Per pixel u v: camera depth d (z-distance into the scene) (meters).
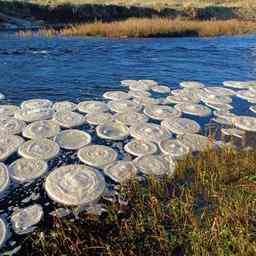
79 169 5.53
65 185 5.13
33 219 4.55
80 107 8.16
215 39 19.03
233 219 4.27
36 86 9.69
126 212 4.67
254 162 5.66
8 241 4.18
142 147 6.36
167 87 9.98
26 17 25.06
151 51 15.02
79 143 6.47
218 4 34.00
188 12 29.19
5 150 6.06
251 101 8.97
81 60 12.90
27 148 6.15
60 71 11.29
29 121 7.28
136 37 19.47
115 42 17.12
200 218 4.45
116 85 10.02
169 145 6.43
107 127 7.13
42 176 5.44
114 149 6.34
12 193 5.05
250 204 4.54
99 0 31.75
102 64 12.41
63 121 7.33
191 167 5.73
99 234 4.28
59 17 26.11
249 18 30.47
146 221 4.45
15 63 12.04
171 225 4.38
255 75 11.48
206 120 7.72
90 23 23.75
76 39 17.78
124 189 5.09
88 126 7.21
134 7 28.42
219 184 5.13
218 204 4.75
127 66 12.24
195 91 9.62
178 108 8.29
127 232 4.21
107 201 4.89
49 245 4.05
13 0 26.08
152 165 5.77
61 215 4.61
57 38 17.98
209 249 3.91
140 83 10.23
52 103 8.40
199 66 12.53
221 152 6.12
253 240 3.96
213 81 10.74
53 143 6.39
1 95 8.84
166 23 21.72
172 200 4.73
